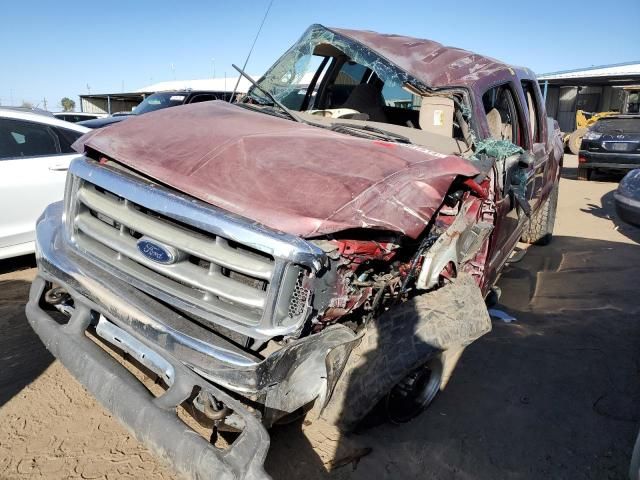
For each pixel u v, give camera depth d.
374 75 4.38
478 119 3.59
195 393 2.33
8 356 3.58
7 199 4.79
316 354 2.29
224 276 2.29
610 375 3.80
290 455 2.81
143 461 2.72
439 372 3.14
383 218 2.31
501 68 4.15
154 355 2.39
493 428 3.17
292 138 2.82
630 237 7.43
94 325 2.80
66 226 2.87
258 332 2.15
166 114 3.24
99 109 33.06
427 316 2.78
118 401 2.25
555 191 6.62
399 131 3.68
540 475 2.81
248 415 2.10
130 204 2.53
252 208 2.23
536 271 5.91
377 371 2.64
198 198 2.34
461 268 3.37
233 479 1.93
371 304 2.72
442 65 3.79
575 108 30.12
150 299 2.46
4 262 5.39
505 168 3.67
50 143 5.23
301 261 2.09
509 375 3.75
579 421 3.28
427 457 2.89
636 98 19.28
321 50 4.38
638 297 5.12
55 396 3.19
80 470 2.62
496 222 3.67
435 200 2.56
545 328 4.48
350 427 2.74
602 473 2.85
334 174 2.44
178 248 2.31
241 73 3.98
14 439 2.79
